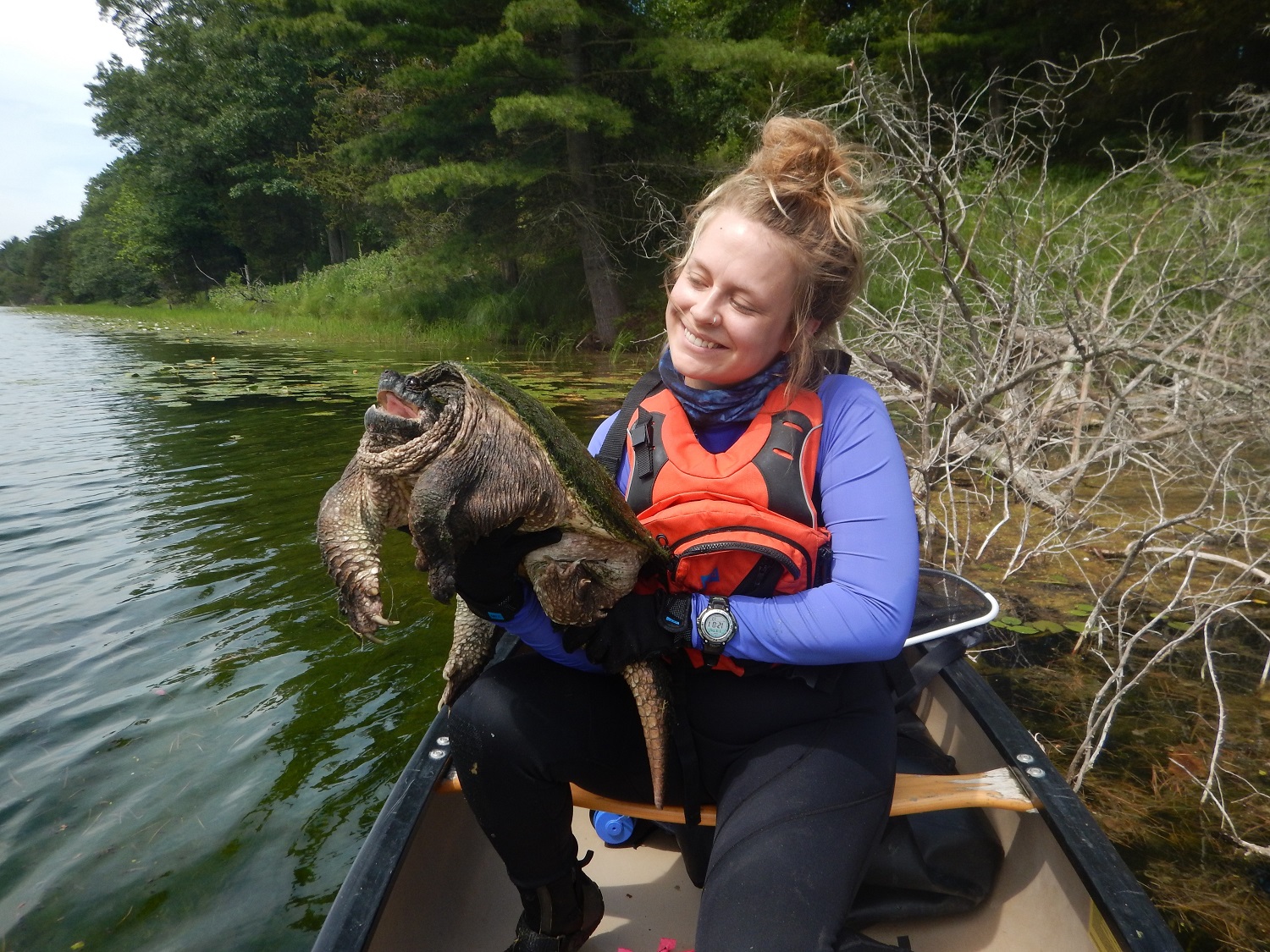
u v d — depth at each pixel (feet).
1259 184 18.51
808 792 3.99
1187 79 42.16
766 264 4.25
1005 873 5.46
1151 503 15.03
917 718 6.81
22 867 7.00
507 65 41.34
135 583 12.26
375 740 8.54
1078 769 8.07
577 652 4.38
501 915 5.64
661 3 60.85
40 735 8.68
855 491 4.35
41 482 17.43
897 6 48.03
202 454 19.66
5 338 60.90
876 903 5.26
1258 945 6.09
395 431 3.85
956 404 15.64
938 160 14.37
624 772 4.53
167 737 8.64
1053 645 10.48
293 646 10.41
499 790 4.29
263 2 46.70
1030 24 44.24
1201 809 7.48
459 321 52.42
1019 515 14.98
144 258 105.91
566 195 45.42
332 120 70.49
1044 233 15.84
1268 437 12.75
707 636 4.09
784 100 36.45
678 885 5.85
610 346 44.24
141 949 6.20
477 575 4.03
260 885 6.77
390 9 41.55
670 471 4.48
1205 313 16.30
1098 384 18.33
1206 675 9.71
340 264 76.54
